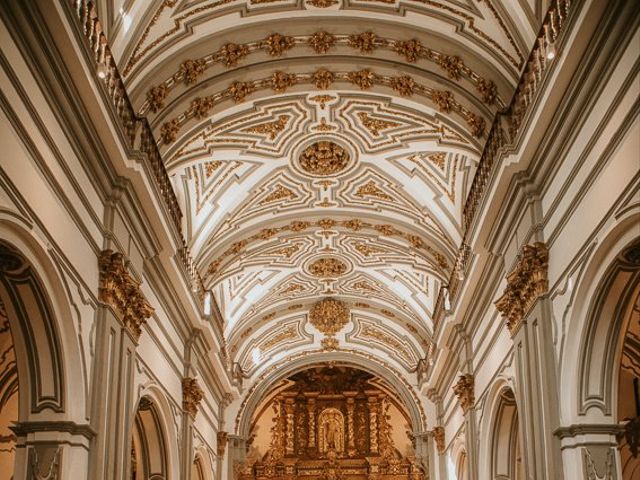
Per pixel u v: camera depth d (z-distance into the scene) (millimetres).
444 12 12078
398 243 19188
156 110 12531
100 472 9938
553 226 10281
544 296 10453
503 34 11641
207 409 20562
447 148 14727
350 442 31906
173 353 15953
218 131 14547
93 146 9930
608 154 8422
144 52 11797
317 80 13664
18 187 7906
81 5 9133
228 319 22234
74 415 9508
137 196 11516
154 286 13969
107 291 10500
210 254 17891
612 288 9031
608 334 9320
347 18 12617
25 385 9266
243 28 12578
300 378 33156
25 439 9211
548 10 9547
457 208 16469
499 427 14898
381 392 32688
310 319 24188
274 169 16562
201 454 19500
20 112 7918
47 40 8164
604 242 8570
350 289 23000
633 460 14141
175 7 11594
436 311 19922
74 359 9492
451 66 12742
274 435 32031
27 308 9047
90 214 10180
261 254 19953
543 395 10281
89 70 8914
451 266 17828
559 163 9992
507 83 12109
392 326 24531
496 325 14047
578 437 9344
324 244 20094
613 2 7766
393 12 12414
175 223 13836
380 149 15969
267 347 25562
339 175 16938
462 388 16688
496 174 11203
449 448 22016
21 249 8211
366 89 13812
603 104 8484
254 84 13562
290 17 12570
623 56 7949
